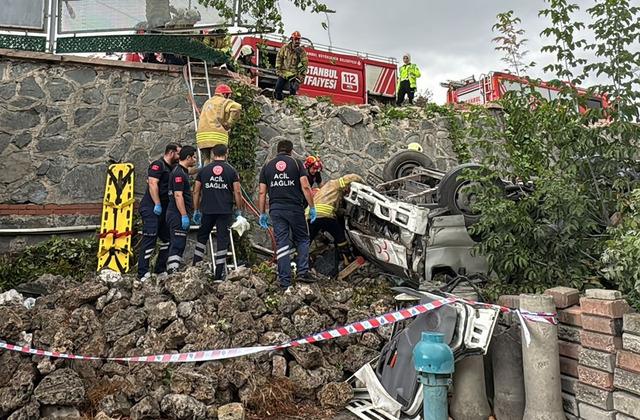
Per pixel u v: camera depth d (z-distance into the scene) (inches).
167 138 299.0
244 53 415.5
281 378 184.4
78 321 184.9
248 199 302.7
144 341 184.7
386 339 208.5
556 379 161.3
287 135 331.0
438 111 374.6
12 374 168.2
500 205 202.7
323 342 199.8
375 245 253.1
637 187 194.4
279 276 221.9
